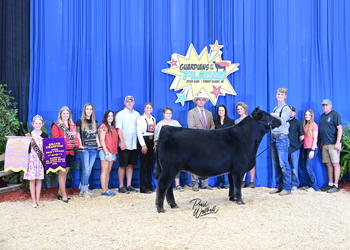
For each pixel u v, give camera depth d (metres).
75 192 5.30
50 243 2.87
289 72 6.02
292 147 5.42
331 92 6.03
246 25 6.06
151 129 5.40
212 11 6.07
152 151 5.43
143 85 5.96
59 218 3.72
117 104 5.91
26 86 5.84
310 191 5.36
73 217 3.77
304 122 5.68
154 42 5.96
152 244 2.82
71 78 5.84
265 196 4.94
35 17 5.77
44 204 4.45
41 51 5.79
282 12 6.05
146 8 5.99
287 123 5.00
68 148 4.63
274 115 4.75
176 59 5.96
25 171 4.17
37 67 5.79
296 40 6.02
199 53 6.06
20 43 5.82
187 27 6.02
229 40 6.08
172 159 3.85
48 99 5.79
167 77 5.97
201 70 6.03
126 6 5.93
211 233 3.12
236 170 4.21
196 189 5.46
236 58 6.06
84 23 5.82
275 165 5.26
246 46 6.06
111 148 5.09
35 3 5.77
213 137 4.07
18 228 3.33
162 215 3.81
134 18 5.94
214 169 4.03
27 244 2.85
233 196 4.57
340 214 3.84
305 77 6.02
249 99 6.03
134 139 5.39
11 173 5.00
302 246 2.77
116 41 5.90
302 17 6.04
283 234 3.09
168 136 3.91
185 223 3.46
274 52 6.03
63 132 4.62
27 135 4.50
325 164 5.79
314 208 4.15
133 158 5.43
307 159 5.52
